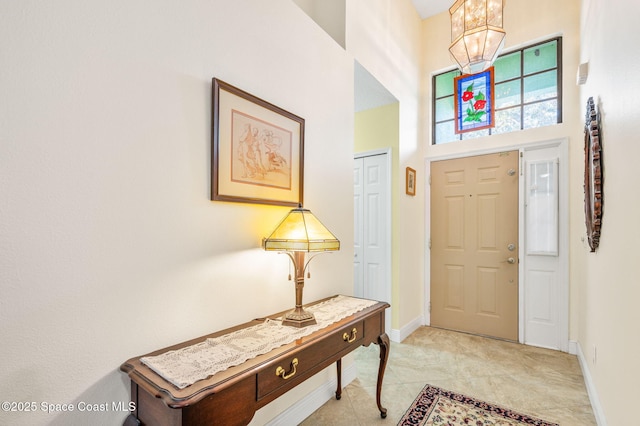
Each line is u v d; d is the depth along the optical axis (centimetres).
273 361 107
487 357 269
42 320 90
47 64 91
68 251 95
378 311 172
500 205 316
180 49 125
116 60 106
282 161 170
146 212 114
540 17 300
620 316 139
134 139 111
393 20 301
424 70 362
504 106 322
